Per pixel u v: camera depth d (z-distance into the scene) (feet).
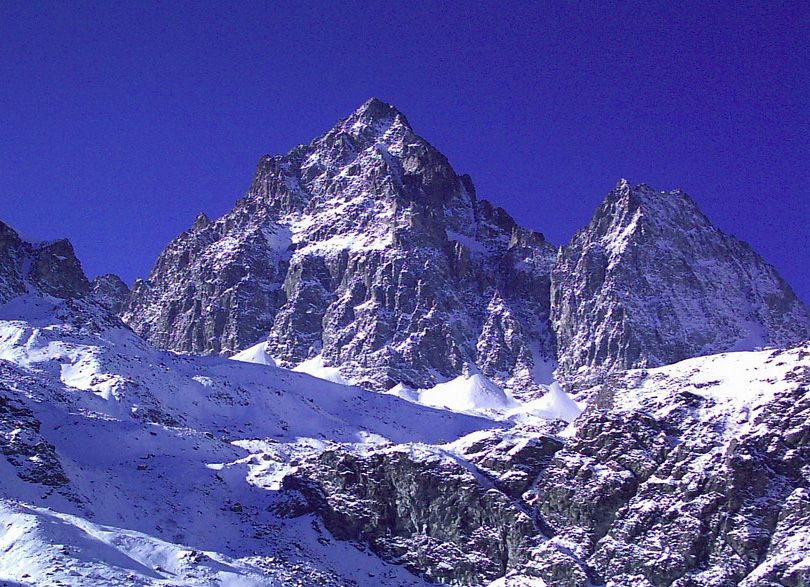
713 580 609.01
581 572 629.92
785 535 613.93
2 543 556.10
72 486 640.58
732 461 643.86
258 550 648.79
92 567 543.80
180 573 577.02
